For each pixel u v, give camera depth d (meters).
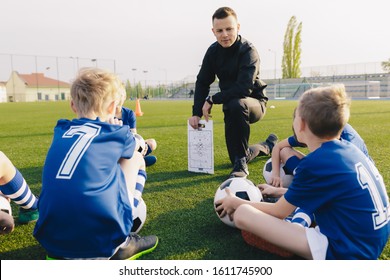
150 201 2.53
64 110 16.94
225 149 4.62
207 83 3.52
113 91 1.79
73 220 1.47
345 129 2.06
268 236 1.59
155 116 11.45
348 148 1.54
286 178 2.53
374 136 5.45
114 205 1.53
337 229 1.48
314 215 1.64
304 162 1.55
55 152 1.56
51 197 1.49
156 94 56.09
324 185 1.49
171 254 1.74
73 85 1.74
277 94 40.94
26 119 11.05
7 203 1.93
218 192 2.13
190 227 2.07
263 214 1.61
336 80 39.00
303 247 1.51
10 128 8.00
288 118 9.43
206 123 3.27
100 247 1.53
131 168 1.79
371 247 1.47
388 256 1.71
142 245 1.74
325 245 1.49
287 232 1.54
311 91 1.63
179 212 2.31
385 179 2.89
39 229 1.55
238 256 1.72
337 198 1.48
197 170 3.37
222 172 3.36
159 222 2.14
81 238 1.50
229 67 3.35
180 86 54.28
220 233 1.98
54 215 1.48
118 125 1.71
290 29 46.31
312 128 1.60
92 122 1.65
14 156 4.34
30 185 2.99
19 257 1.75
